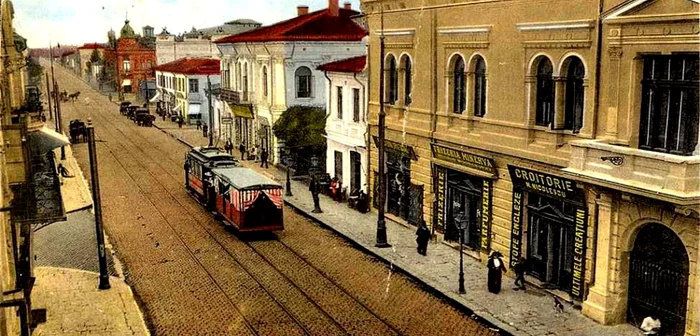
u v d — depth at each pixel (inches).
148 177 1700.3
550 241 817.5
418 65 1076.5
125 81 3634.4
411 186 1116.5
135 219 1253.7
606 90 716.7
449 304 787.4
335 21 1851.6
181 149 2206.0
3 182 614.5
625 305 708.0
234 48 2122.3
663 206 629.9
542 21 800.3
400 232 1103.6
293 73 1795.0
